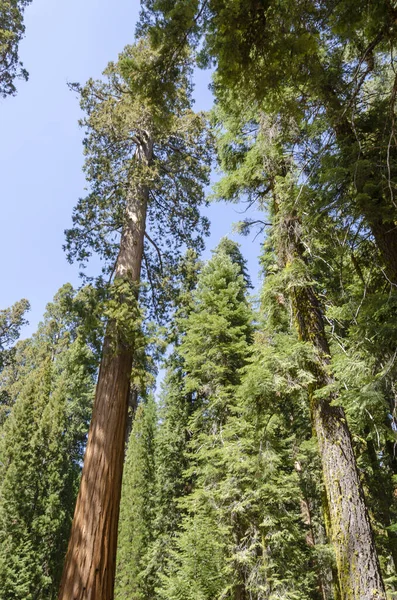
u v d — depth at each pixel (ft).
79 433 84.23
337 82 18.37
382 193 16.16
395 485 34.99
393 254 17.47
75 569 16.46
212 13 13.52
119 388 21.48
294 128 20.70
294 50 13.15
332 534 17.65
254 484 31.42
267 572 29.12
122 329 22.12
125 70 15.61
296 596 27.20
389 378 14.70
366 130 18.86
